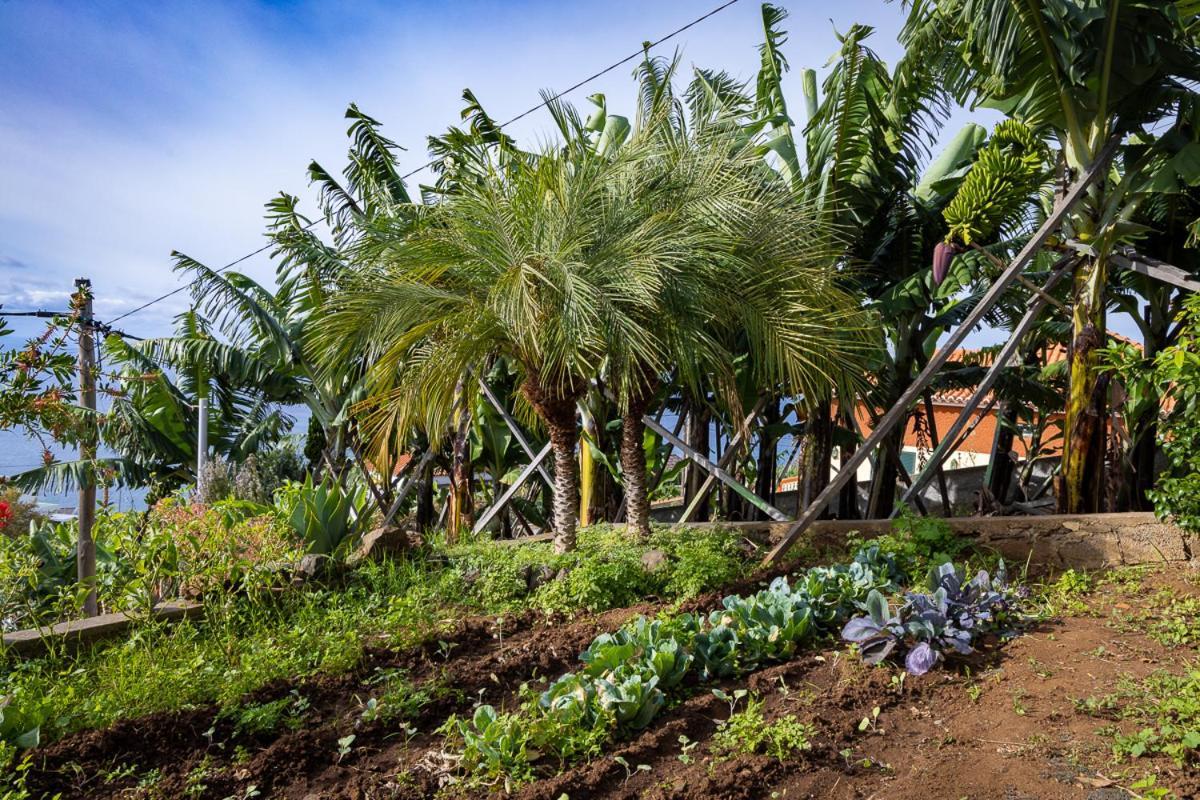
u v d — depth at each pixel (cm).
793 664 455
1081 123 716
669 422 1170
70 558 717
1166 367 560
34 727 390
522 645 522
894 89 764
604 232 612
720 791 320
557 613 591
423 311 616
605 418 910
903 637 454
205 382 1242
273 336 996
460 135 844
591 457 901
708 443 972
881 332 798
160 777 361
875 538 700
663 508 1273
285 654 493
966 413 788
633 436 707
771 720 386
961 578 514
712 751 355
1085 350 695
